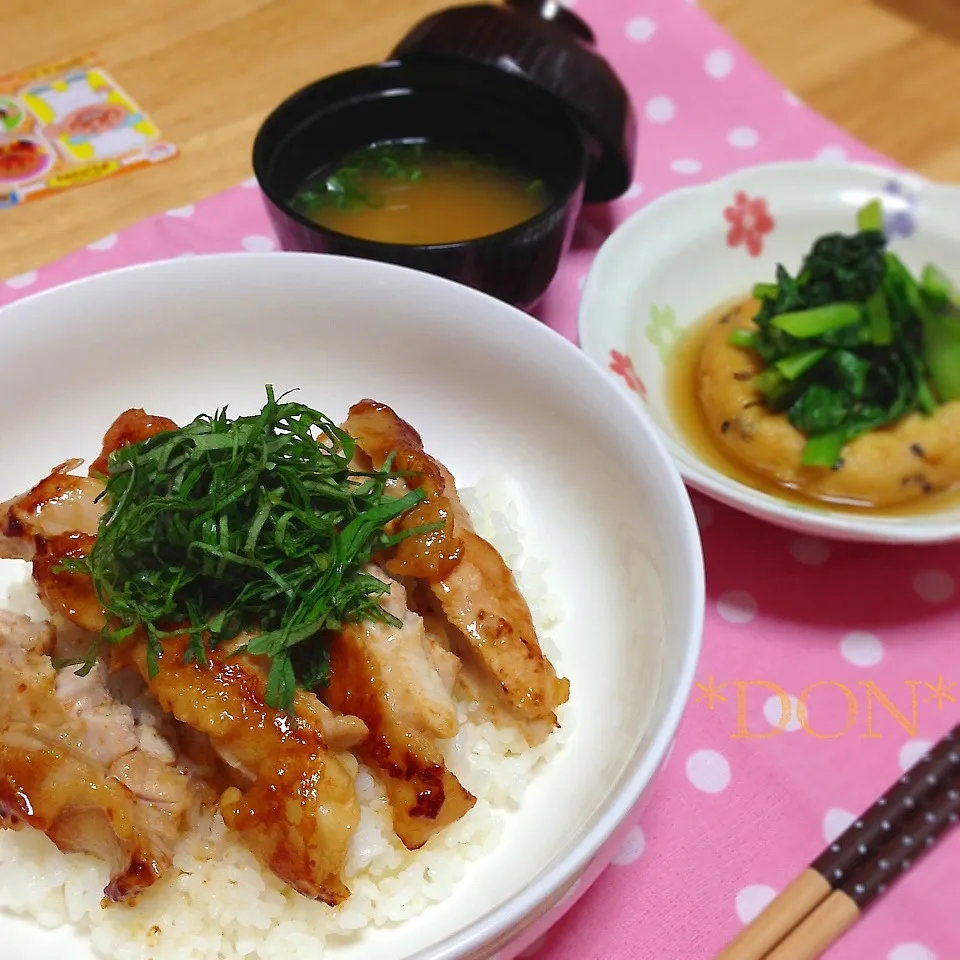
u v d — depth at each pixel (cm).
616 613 35
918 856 34
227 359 39
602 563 36
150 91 53
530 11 49
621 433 35
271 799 31
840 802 35
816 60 57
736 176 48
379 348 39
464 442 39
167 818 31
